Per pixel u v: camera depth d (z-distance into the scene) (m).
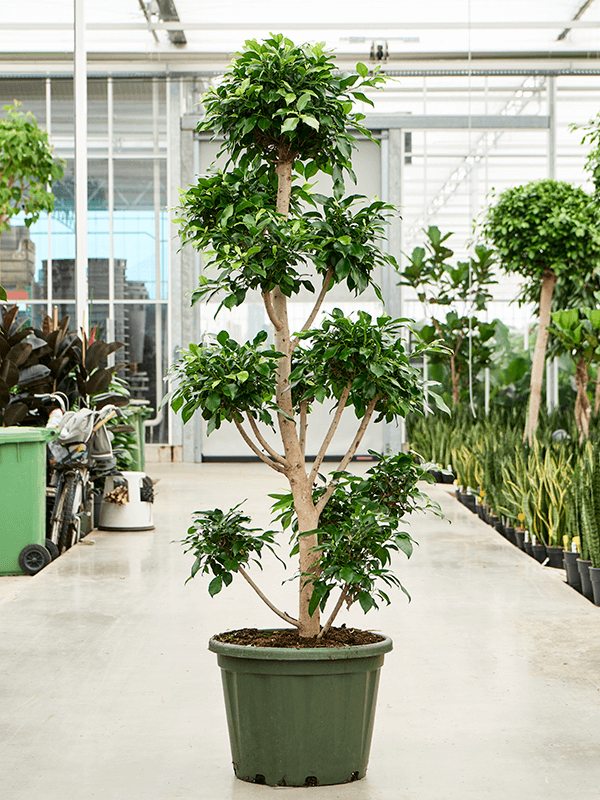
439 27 13.59
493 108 14.15
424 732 2.84
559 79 14.06
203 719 2.97
